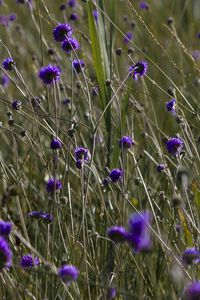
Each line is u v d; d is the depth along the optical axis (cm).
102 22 697
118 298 525
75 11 1112
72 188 673
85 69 779
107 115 661
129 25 1107
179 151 556
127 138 608
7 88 908
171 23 1010
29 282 554
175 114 688
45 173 699
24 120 828
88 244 577
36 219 562
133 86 861
